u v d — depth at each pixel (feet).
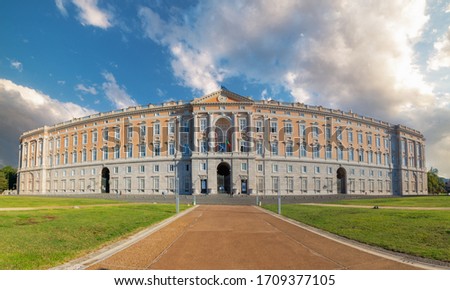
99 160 329.93
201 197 238.48
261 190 284.20
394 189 371.15
